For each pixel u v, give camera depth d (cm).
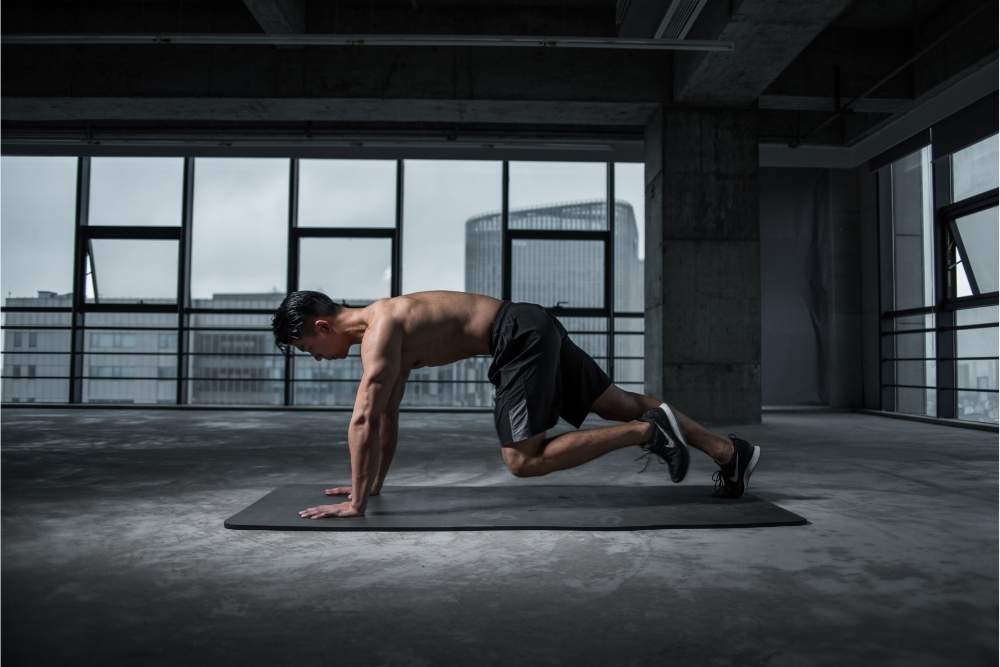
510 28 619
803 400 814
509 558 169
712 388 609
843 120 771
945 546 182
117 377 810
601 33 621
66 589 146
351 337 218
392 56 610
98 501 246
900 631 123
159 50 611
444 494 250
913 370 739
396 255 827
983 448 423
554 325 214
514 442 205
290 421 616
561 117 649
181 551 176
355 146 768
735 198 618
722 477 241
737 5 457
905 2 582
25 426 548
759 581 152
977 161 621
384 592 144
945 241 648
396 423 247
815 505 238
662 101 615
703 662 110
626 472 321
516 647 115
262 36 460
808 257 821
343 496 247
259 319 821
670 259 614
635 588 147
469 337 212
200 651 114
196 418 643
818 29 482
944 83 593
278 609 134
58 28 615
